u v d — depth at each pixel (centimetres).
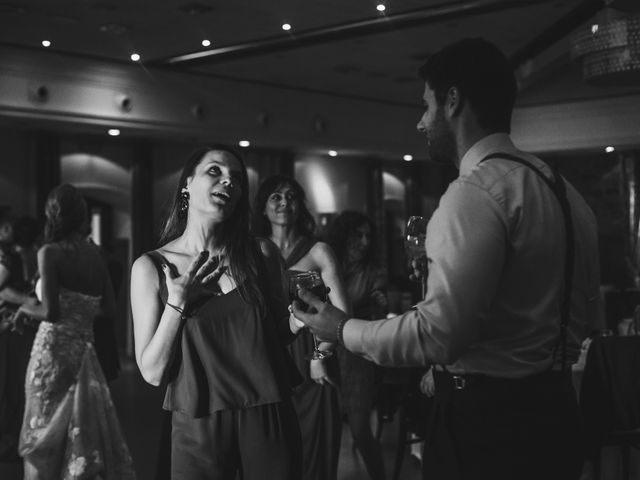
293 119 1492
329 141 1548
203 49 1190
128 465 472
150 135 1353
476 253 175
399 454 516
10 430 551
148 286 271
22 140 1287
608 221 1727
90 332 474
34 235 690
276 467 266
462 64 194
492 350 188
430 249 179
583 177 1750
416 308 179
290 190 445
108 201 1443
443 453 193
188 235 280
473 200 180
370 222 512
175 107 1326
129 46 1161
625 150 1678
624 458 431
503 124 197
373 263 512
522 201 183
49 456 454
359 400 463
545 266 186
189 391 263
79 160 1348
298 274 248
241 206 282
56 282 458
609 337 409
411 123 1686
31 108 1162
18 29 1058
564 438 191
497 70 194
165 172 1454
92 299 475
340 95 1562
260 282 276
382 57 1264
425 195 1864
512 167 187
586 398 411
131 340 1387
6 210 697
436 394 197
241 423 266
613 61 739
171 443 275
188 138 1405
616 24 730
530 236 184
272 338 273
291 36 1102
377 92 1546
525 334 187
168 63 1254
